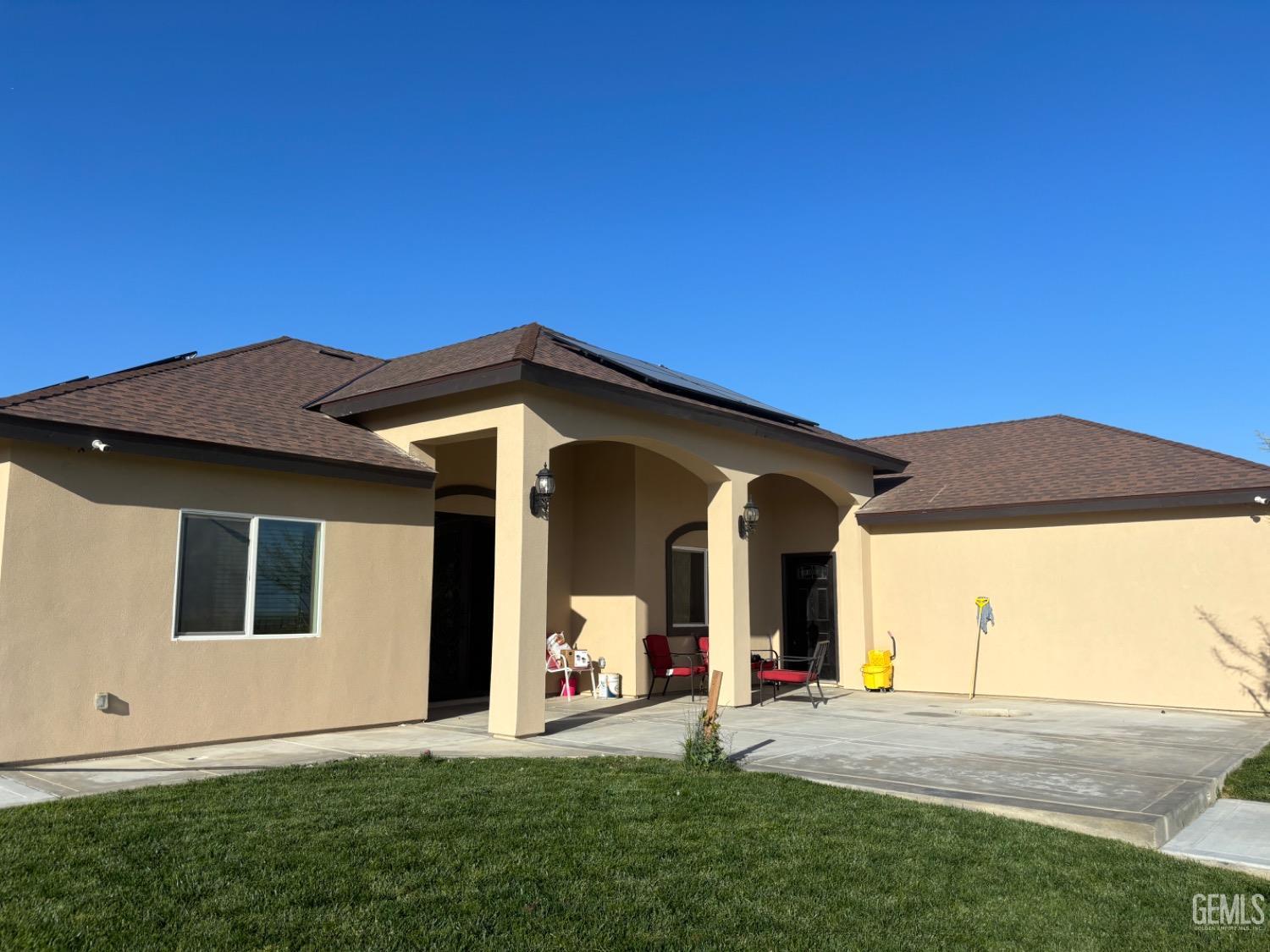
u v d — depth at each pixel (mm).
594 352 13211
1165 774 8406
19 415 8297
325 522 11008
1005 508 15102
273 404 12078
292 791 7090
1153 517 14055
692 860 5582
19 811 6426
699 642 16297
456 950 4160
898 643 16438
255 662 10180
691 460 13523
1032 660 14922
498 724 10445
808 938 4484
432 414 11750
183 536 9719
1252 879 5715
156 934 4203
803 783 7789
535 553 10656
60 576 8727
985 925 4773
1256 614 13062
